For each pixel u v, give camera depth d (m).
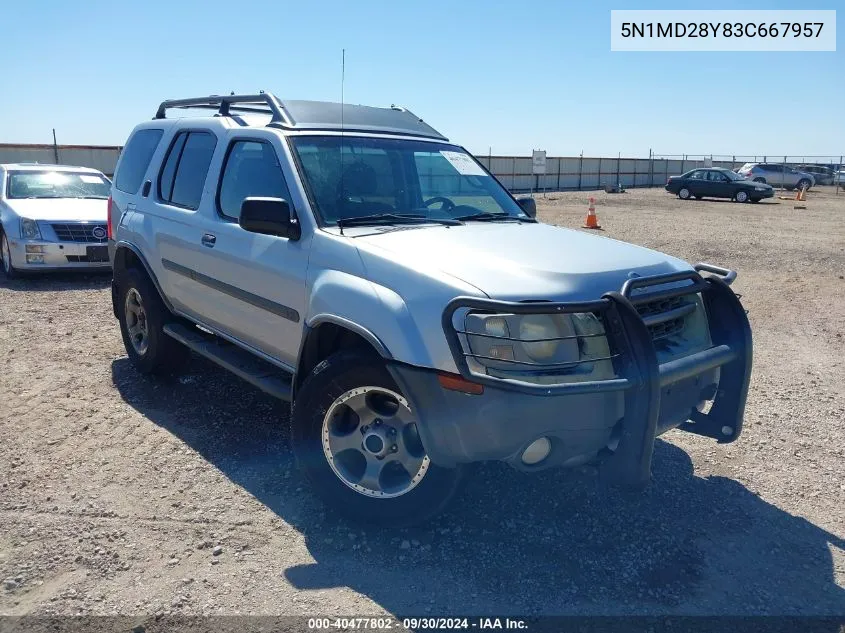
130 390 5.75
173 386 5.83
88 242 10.30
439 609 3.12
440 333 3.25
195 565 3.42
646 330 3.21
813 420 5.42
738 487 4.30
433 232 4.03
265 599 3.18
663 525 3.83
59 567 3.39
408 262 3.51
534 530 3.73
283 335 4.25
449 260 3.51
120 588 3.24
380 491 3.60
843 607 3.20
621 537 3.70
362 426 3.64
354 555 3.51
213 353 4.93
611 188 42.56
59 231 10.16
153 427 5.02
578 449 3.29
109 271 10.60
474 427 3.19
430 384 3.26
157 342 5.69
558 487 4.17
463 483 3.52
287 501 4.02
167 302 5.48
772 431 5.19
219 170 4.91
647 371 3.18
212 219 4.86
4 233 10.41
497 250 3.71
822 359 7.09
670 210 27.47
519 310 3.06
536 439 3.17
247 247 4.45
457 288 3.26
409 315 3.36
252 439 4.83
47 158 30.66
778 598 3.25
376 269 3.59
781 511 4.04
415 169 4.78
